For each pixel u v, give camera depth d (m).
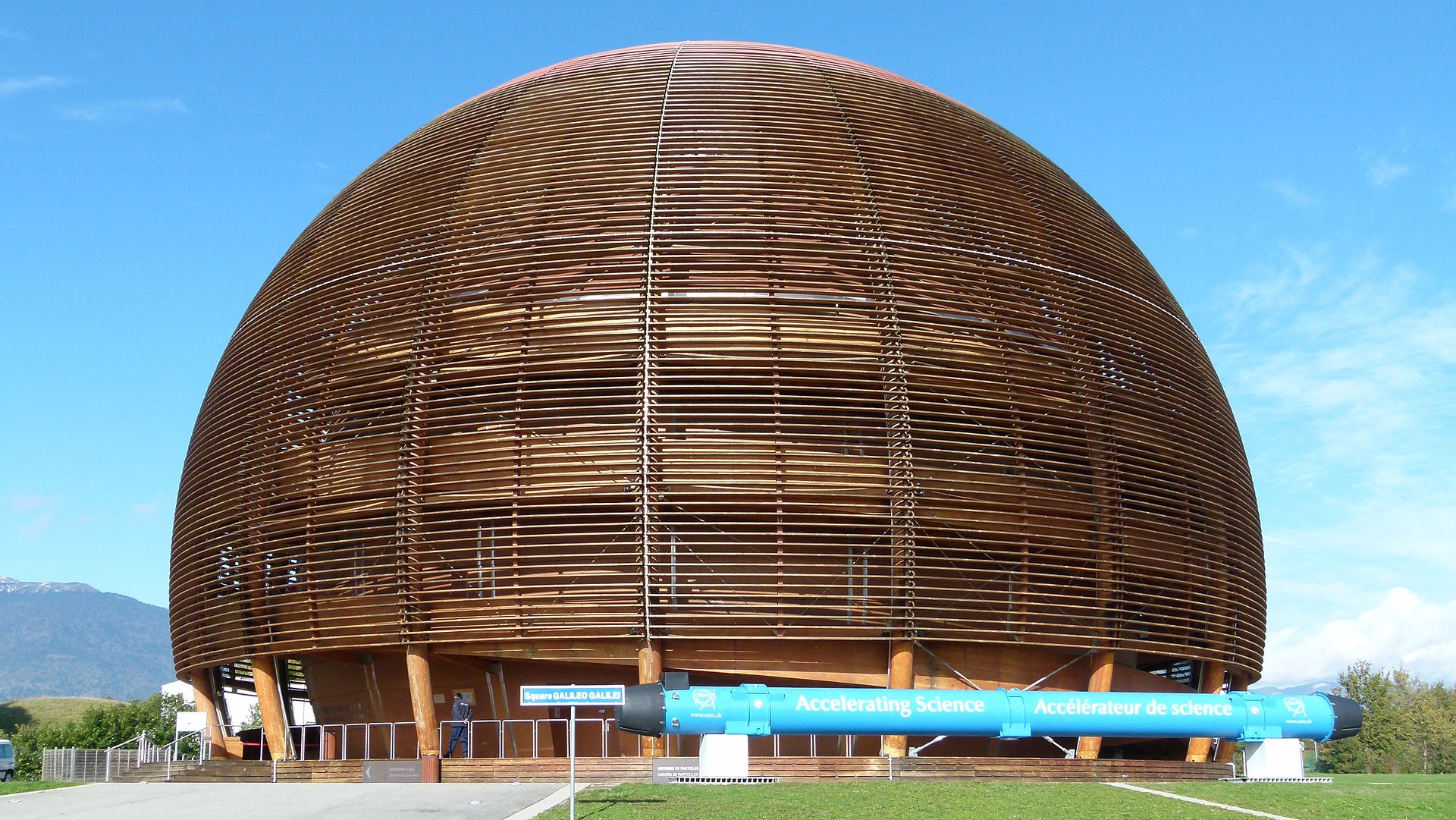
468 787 25.56
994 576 30.98
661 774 26.61
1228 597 35.09
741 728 24.55
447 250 33.19
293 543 32.09
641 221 32.31
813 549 30.02
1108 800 21.41
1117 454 32.66
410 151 37.94
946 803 20.67
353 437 31.91
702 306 30.73
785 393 30.16
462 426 30.50
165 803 24.08
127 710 80.06
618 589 28.58
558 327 30.83
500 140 35.72
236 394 35.41
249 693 42.16
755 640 29.16
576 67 39.62
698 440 29.31
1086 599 30.72
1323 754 85.19
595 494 29.11
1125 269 36.97
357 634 30.41
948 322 31.72
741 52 39.44
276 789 26.31
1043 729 25.91
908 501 29.53
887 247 32.41
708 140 34.19
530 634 28.84
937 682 30.12
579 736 30.64
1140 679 33.75
